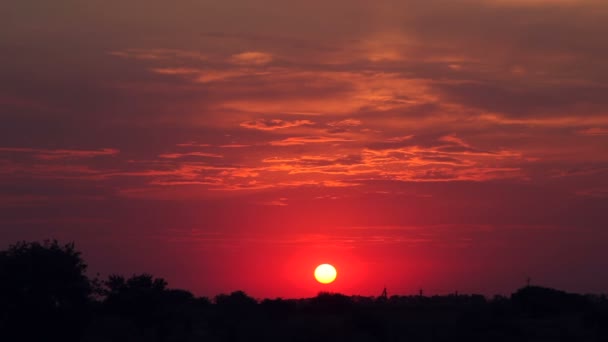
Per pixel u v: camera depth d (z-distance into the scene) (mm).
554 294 86312
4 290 52125
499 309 82812
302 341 67375
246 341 67062
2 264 52688
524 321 73938
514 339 67188
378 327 71375
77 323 53906
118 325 59406
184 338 65188
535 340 66438
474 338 69312
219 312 81500
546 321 74375
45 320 52438
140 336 61562
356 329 70438
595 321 75000
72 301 54156
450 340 69688
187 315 72625
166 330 65938
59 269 53656
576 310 82625
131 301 65500
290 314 89375
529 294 86438
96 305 62375
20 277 52438
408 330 74625
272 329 70562
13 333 51500
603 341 66625
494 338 67688
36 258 53500
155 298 66938
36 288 52750
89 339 55156
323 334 68438
